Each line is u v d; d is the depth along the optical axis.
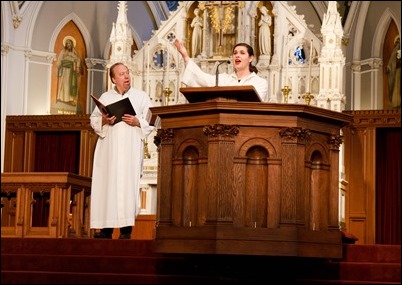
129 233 13.78
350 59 26.66
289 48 22.42
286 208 10.63
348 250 11.45
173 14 23.27
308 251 10.73
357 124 23.67
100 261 11.46
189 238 10.72
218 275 11.23
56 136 25.98
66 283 10.97
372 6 26.09
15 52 26.28
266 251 10.53
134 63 23.00
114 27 22.75
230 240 10.53
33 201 15.13
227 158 10.64
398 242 23.64
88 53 28.19
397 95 25.67
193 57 22.92
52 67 27.22
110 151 13.80
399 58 25.61
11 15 25.94
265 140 10.73
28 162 25.67
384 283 10.64
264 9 22.55
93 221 13.84
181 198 11.02
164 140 11.16
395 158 23.86
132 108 13.58
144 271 11.38
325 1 27.62
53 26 27.22
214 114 10.72
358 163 23.69
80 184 15.65
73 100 27.80
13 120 25.69
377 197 23.92
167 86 22.95
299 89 22.22
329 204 11.17
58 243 12.15
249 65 12.41
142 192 21.52
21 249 12.24
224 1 22.81
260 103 10.62
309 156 10.98
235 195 10.65
